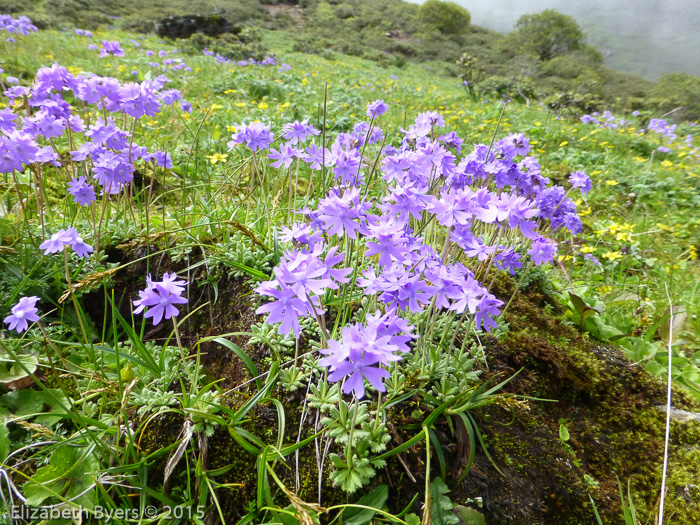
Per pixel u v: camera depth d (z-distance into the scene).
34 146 2.20
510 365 2.25
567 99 15.82
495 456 1.85
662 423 2.18
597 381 2.28
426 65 34.19
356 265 2.21
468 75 16.88
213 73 11.29
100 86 2.50
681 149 10.36
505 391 2.09
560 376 2.25
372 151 4.88
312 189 3.99
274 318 1.22
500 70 35.06
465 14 48.09
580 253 4.31
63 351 2.18
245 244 2.62
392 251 1.52
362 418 1.66
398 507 1.65
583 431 2.11
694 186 7.56
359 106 9.80
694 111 22.92
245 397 1.96
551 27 43.38
